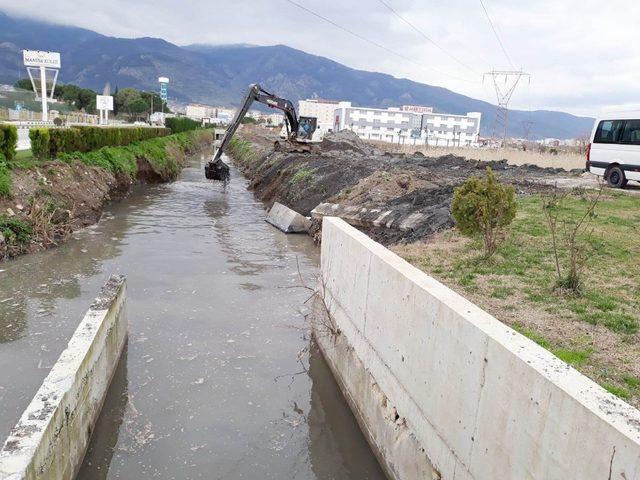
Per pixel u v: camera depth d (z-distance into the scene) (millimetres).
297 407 6984
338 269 8008
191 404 6816
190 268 12828
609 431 2729
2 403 6293
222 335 8945
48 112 49406
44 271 11758
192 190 27188
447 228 10680
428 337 4797
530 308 6180
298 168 24172
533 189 14984
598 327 5582
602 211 11398
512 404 3527
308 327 9555
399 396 5449
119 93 89312
